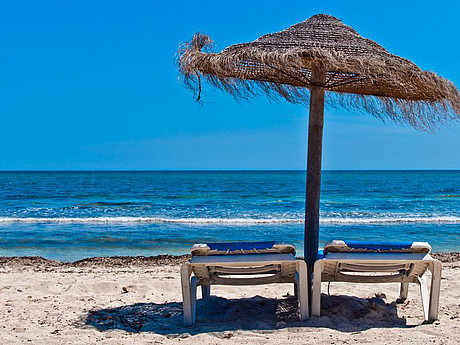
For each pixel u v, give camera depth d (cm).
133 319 478
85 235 1387
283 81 550
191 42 458
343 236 1404
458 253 974
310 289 468
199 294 593
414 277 471
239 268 455
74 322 462
